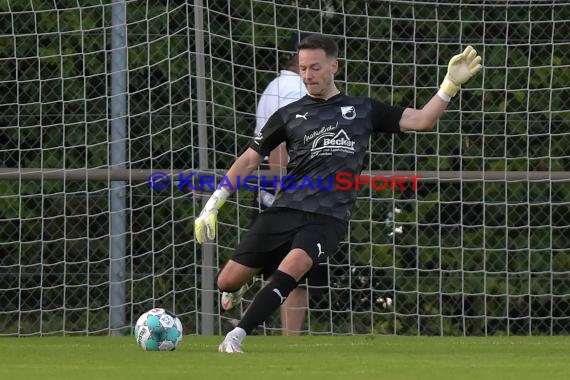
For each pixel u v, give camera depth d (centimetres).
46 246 3350
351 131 2333
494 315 3428
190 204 3312
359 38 3319
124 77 3256
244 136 3238
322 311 3300
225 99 3322
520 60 3416
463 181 3300
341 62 3378
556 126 3444
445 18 3428
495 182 3384
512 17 3428
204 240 2377
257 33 3353
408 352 2464
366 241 3359
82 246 3353
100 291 3353
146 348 2314
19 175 3191
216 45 3322
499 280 3422
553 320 3459
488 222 3416
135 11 3316
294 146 2342
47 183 3328
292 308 3080
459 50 3416
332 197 2311
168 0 3281
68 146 3353
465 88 3400
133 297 3303
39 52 3328
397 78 3403
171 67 3316
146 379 1661
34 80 3278
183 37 3328
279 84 3047
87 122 3247
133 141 3331
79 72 3331
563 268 3441
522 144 3431
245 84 3341
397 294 3397
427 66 3372
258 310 2220
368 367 1884
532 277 3438
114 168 3216
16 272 3334
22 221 3334
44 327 3328
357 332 3375
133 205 3309
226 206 3266
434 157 3412
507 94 3416
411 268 3353
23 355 2261
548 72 3434
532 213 3412
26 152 3362
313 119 2333
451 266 3400
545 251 3428
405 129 2353
